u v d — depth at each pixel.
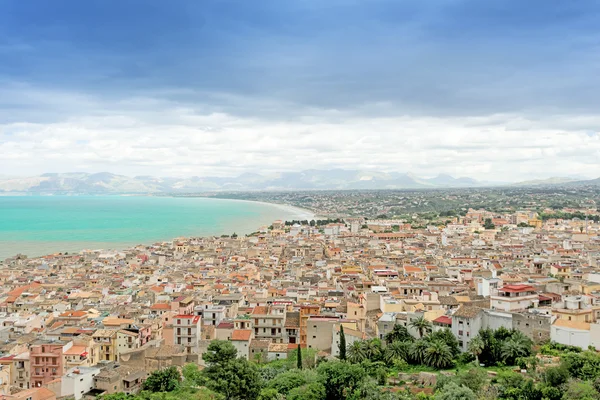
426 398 177.38
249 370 191.88
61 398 191.00
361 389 185.38
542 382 181.50
